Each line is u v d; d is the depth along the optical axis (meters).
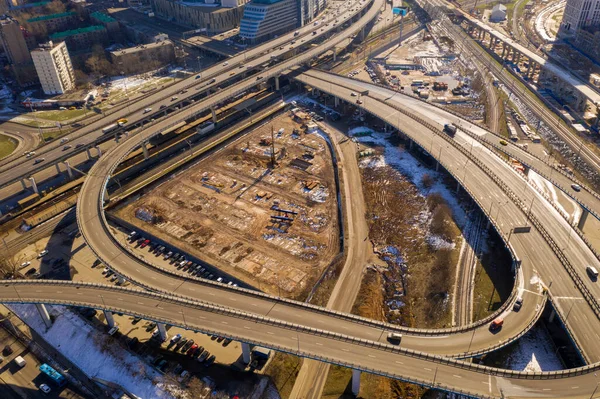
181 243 181.62
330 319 134.50
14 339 147.12
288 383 131.00
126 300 141.25
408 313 151.50
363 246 179.12
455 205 195.62
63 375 135.50
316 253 176.38
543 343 140.00
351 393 127.88
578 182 192.50
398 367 118.56
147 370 133.75
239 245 180.25
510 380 115.62
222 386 129.62
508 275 162.75
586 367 118.31
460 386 113.88
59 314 152.12
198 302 138.38
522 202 187.62
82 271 170.50
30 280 148.62
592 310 139.25
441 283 159.88
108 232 169.50
